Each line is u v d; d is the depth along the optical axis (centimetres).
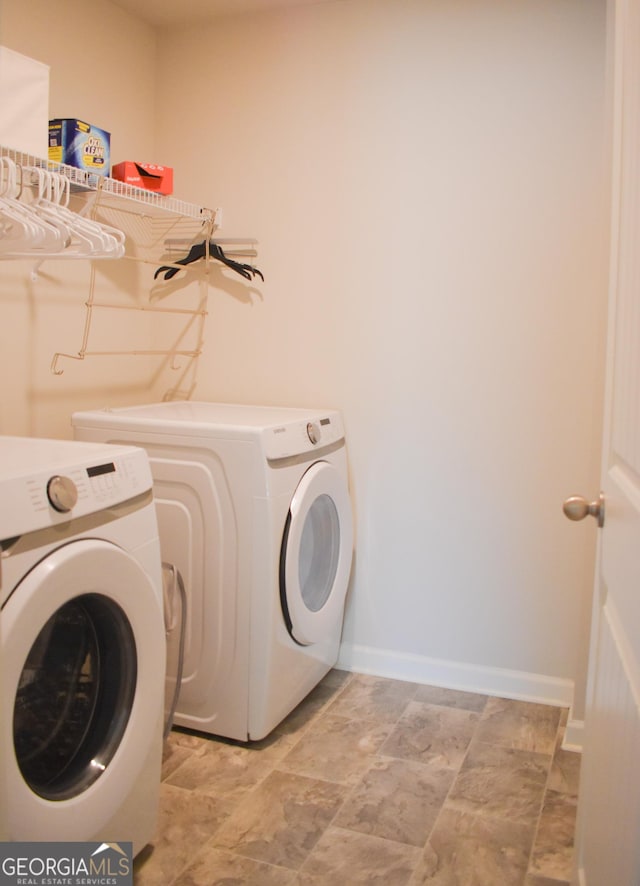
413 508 281
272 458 224
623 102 125
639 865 88
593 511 139
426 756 232
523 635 272
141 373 309
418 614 285
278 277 293
